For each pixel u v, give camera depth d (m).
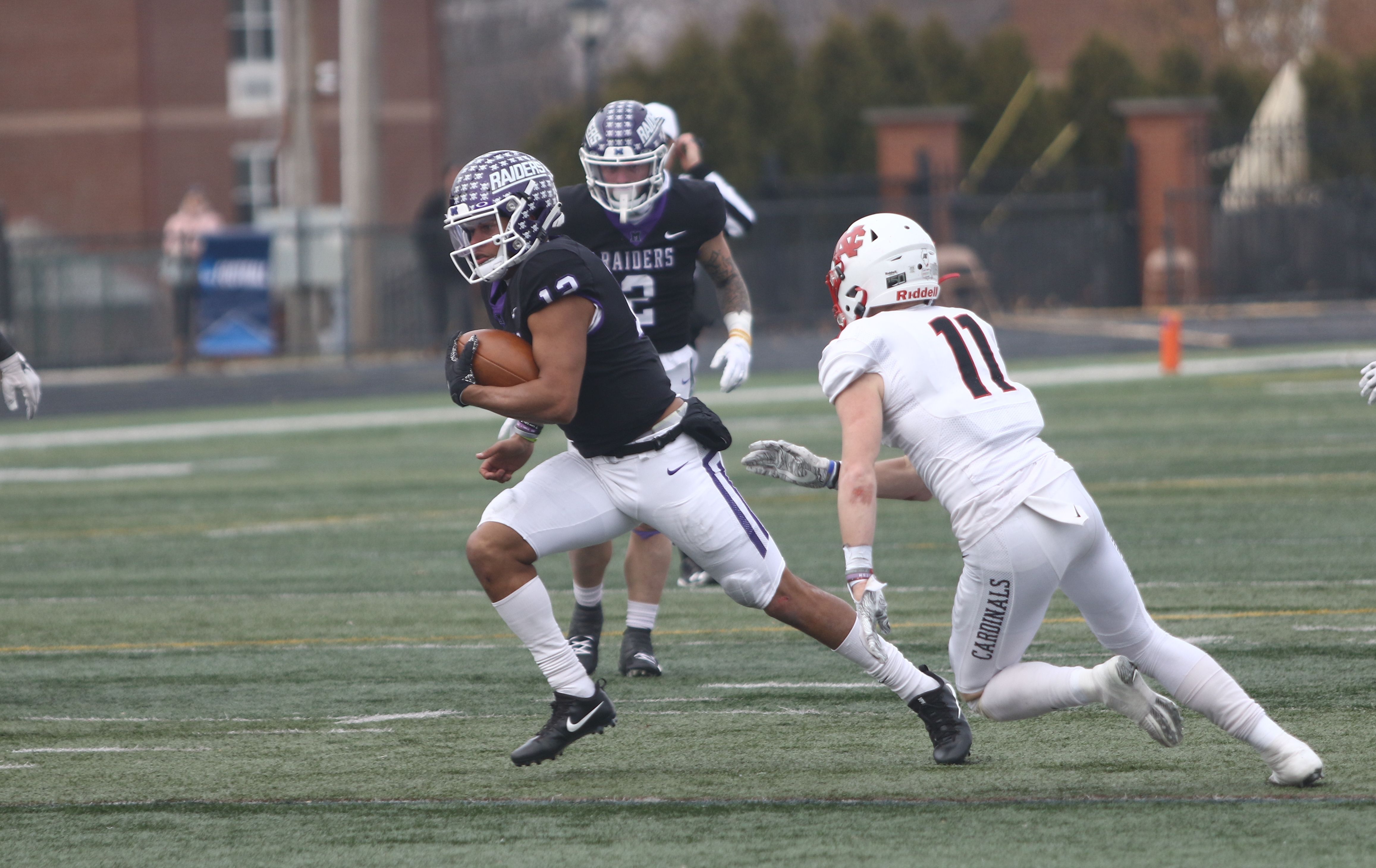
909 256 15.80
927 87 105.00
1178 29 129.38
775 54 102.25
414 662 22.84
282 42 122.44
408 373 72.69
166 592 29.17
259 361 76.62
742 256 83.31
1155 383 59.16
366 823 15.28
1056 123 103.69
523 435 17.55
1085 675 14.95
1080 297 90.62
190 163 121.88
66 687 21.72
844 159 102.69
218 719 19.78
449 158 165.50
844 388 15.38
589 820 15.17
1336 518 32.00
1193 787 15.62
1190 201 90.25
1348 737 17.20
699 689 20.91
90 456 51.94
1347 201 90.38
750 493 39.31
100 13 119.62
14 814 15.78
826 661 22.34
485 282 16.59
